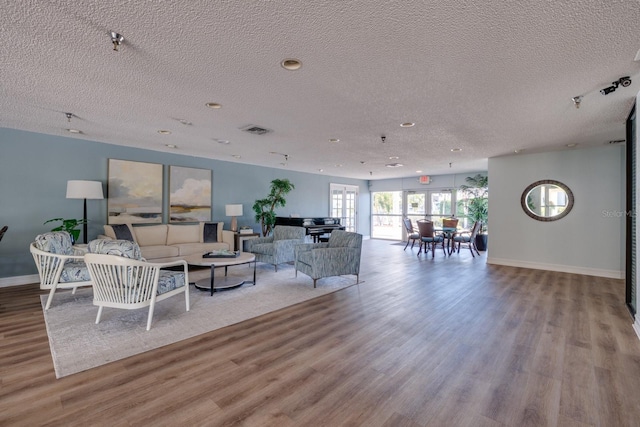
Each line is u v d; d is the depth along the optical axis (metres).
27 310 3.28
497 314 3.27
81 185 4.39
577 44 1.98
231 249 5.84
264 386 1.93
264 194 7.89
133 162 5.50
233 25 1.79
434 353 2.39
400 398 1.82
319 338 2.66
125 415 1.64
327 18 1.72
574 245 5.46
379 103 3.10
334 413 1.68
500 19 1.72
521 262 5.98
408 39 1.94
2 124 4.03
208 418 1.63
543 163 5.75
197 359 2.27
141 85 2.68
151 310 2.81
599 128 4.03
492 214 6.32
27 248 4.46
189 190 6.34
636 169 2.92
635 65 2.27
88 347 2.43
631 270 3.42
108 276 2.73
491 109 3.27
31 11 1.65
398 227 11.03
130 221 5.48
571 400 1.80
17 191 4.38
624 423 1.60
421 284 4.59
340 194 10.47
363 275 5.21
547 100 2.99
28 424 1.57
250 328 2.87
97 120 3.78
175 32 1.86
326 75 2.47
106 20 1.74
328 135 4.46
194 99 3.02
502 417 1.65
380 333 2.77
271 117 3.59
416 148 5.40
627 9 1.63
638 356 2.33
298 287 4.33
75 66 2.32
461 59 2.19
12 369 2.10
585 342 2.58
